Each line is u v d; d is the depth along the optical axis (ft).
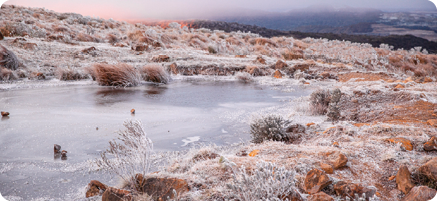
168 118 25.27
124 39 87.76
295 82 48.39
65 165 14.71
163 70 47.67
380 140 15.26
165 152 17.01
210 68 56.49
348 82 44.73
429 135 15.66
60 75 45.32
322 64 62.80
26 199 11.30
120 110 27.73
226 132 21.57
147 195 10.00
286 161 12.44
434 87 31.07
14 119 23.61
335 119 23.62
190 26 284.61
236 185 9.13
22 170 14.10
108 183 12.64
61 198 11.28
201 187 10.32
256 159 12.87
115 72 43.24
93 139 18.99
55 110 26.99
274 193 9.03
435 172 10.48
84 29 96.53
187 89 41.29
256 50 87.97
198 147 18.07
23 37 66.13
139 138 12.23
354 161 12.57
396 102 25.89
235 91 40.24
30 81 42.70
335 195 9.64
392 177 11.18
